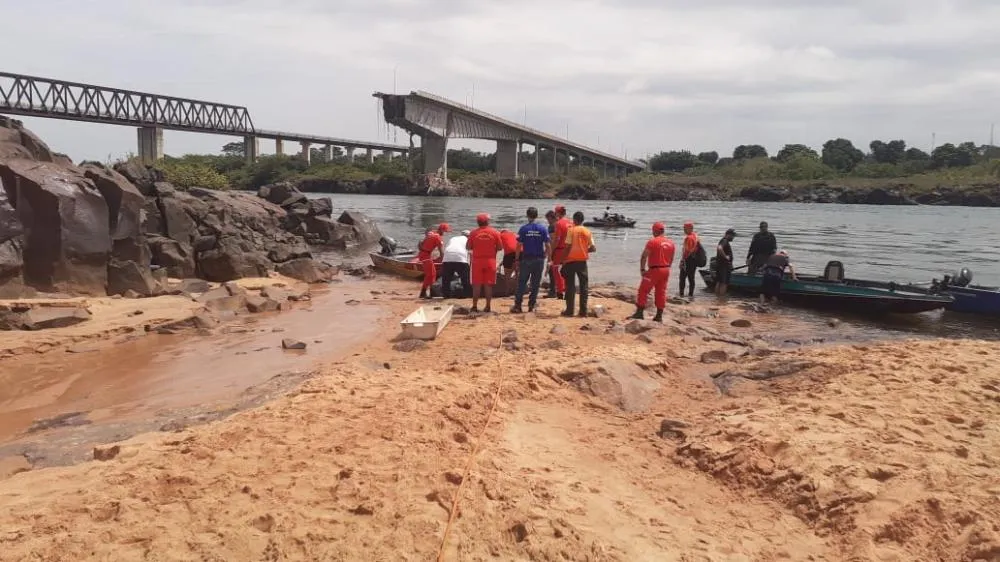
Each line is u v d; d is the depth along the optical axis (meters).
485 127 113.88
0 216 11.77
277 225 26.33
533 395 7.19
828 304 15.38
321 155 146.62
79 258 13.03
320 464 4.96
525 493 4.73
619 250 28.69
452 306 12.05
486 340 10.08
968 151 132.50
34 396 7.80
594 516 4.57
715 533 4.56
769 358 8.96
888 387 7.23
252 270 17.86
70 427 6.78
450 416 6.16
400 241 32.84
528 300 14.02
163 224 17.86
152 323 11.19
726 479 5.39
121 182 14.11
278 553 3.84
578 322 11.73
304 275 18.36
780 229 47.28
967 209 90.44
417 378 7.46
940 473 5.01
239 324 11.98
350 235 30.38
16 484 4.87
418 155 136.38
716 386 8.09
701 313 13.87
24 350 9.50
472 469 5.04
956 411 6.47
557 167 146.50
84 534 3.94
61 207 12.68
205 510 4.27
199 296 13.76
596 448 5.96
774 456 5.56
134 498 4.39
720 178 135.25
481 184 112.44
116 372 8.77
